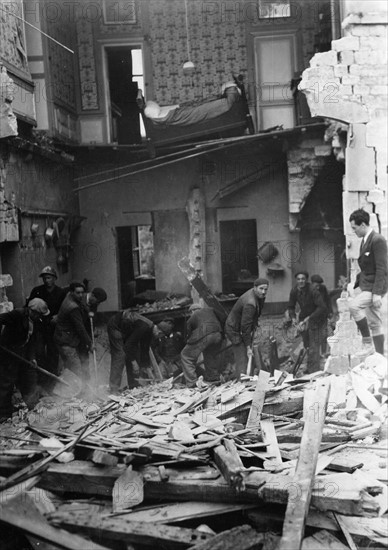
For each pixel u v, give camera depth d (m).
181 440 4.85
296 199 13.27
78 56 15.09
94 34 15.08
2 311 9.21
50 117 12.63
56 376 7.80
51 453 4.65
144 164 14.91
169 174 14.91
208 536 3.76
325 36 14.22
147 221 15.04
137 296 14.70
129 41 15.16
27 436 5.37
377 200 9.68
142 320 8.70
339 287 12.95
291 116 14.90
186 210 14.83
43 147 11.64
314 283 10.30
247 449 4.80
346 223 9.81
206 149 14.05
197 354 8.59
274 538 3.77
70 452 4.59
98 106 15.18
